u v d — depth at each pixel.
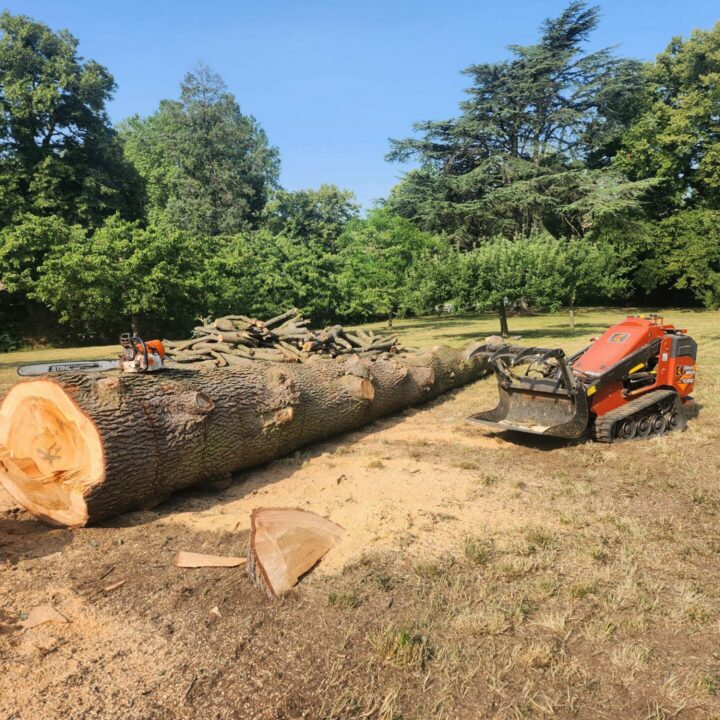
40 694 2.78
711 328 22.39
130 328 27.28
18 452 4.89
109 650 3.12
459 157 38.47
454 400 10.16
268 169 53.59
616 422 7.04
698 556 4.20
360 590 3.72
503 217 36.91
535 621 3.40
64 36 33.00
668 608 3.52
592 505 5.15
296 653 3.09
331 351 8.52
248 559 3.93
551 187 34.81
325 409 7.06
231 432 5.61
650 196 38.12
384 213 32.81
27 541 4.46
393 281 27.27
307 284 25.14
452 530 4.62
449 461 6.59
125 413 4.72
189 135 48.22
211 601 3.61
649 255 37.28
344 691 2.80
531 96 35.94
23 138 30.70
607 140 37.53
